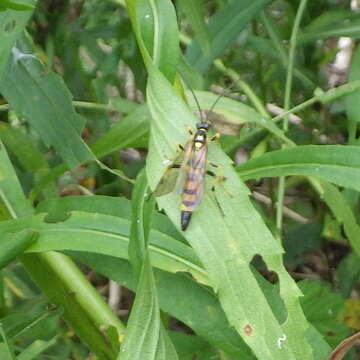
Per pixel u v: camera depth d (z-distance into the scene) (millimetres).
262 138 182
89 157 137
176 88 125
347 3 198
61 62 182
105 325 130
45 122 138
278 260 104
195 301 122
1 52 124
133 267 109
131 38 175
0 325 117
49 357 145
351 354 157
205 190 105
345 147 120
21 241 117
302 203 200
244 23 165
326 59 200
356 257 173
